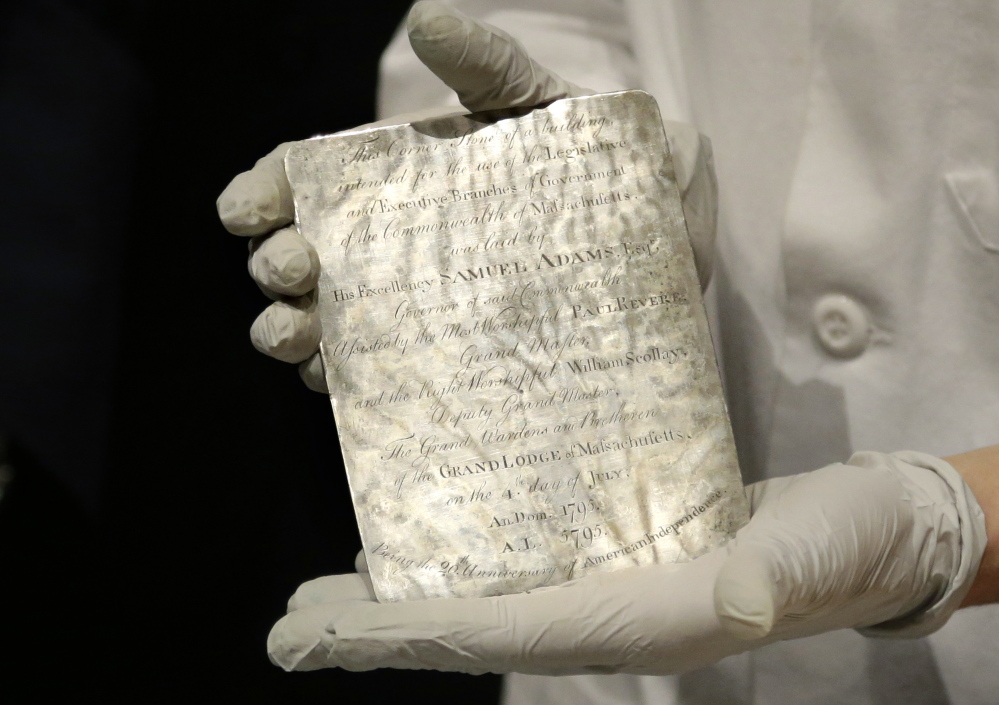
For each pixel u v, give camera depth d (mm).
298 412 1031
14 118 967
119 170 1021
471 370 587
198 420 1039
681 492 583
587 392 587
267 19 1084
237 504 1042
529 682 744
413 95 740
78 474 1002
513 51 596
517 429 585
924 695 664
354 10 1115
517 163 594
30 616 1008
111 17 1020
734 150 683
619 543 581
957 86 635
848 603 581
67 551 1018
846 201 655
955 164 642
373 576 579
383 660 569
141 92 1039
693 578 562
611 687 718
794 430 677
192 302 1039
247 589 1038
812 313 668
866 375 663
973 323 649
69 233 990
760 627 523
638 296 591
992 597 614
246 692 1024
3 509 992
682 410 587
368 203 591
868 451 617
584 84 726
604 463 584
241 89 1082
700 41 691
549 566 579
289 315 584
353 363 587
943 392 657
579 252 592
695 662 568
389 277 590
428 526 581
